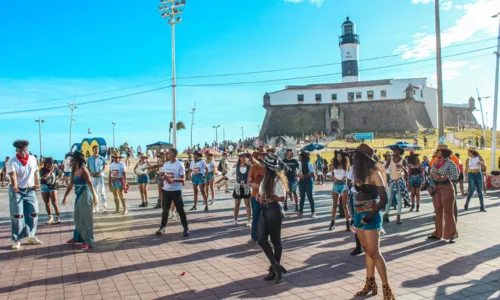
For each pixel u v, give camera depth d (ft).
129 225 34.22
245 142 285.43
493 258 22.57
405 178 43.29
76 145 61.72
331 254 24.25
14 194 26.32
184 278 19.95
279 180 19.71
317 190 66.23
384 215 34.50
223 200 52.19
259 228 19.53
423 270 20.63
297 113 299.79
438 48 56.85
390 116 285.23
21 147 26.71
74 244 27.53
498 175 61.41
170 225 34.32
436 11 56.75
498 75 78.95
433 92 314.76
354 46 310.45
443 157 27.09
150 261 23.13
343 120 292.20
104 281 19.54
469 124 338.54
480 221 34.22
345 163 31.12
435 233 27.71
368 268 17.26
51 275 20.54
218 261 23.07
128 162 135.23
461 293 17.28
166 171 29.99
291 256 23.88
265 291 17.95
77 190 26.55
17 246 26.17
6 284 19.16
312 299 16.89
